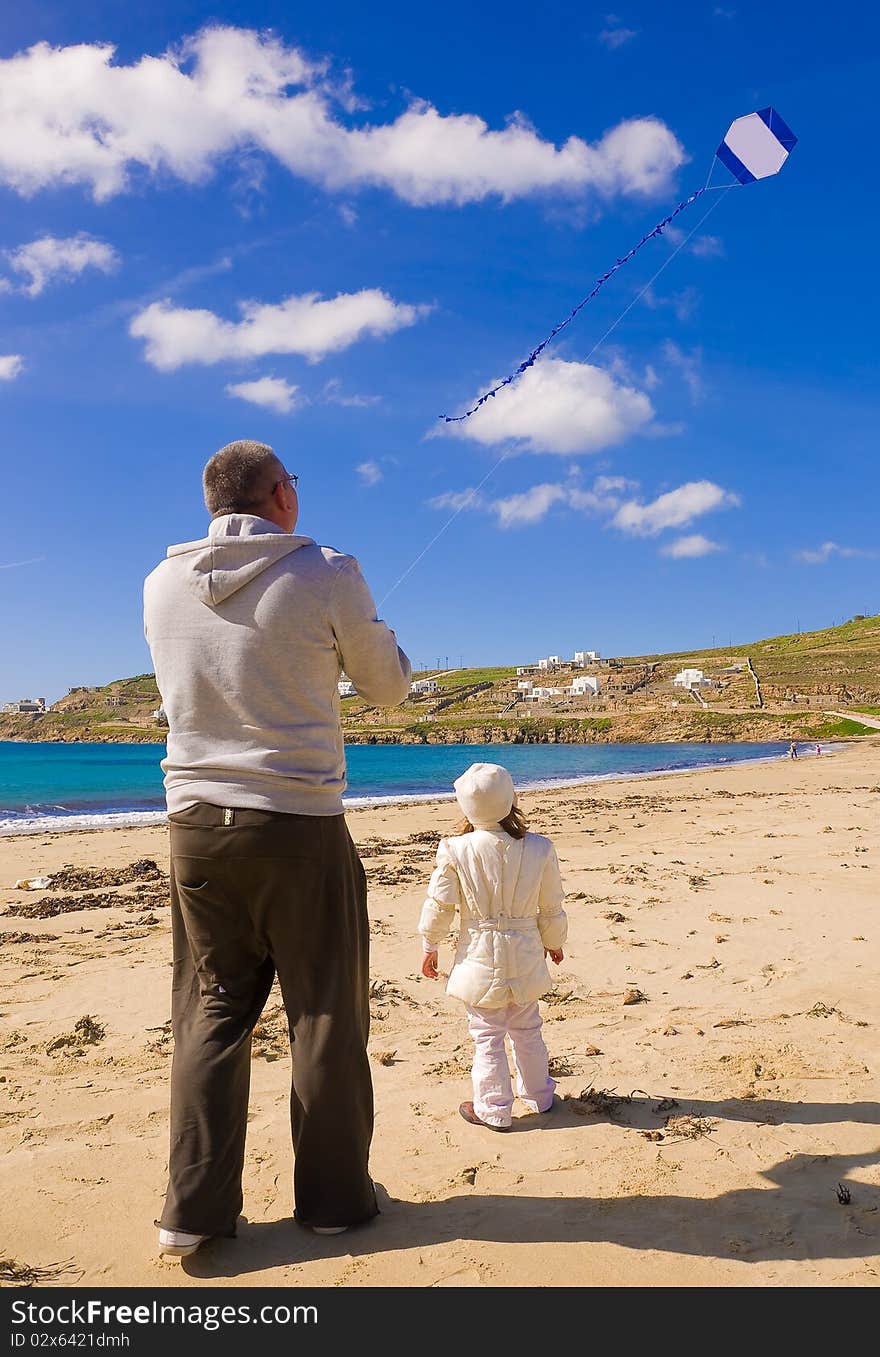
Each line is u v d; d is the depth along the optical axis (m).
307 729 2.46
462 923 3.44
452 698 143.12
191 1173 2.39
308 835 2.41
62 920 7.56
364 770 48.94
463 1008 4.81
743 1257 2.38
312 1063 2.47
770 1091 3.55
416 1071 3.85
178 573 2.55
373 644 2.57
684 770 42.47
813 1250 2.41
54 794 30.00
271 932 2.47
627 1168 2.91
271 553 2.47
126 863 11.38
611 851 10.83
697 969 5.39
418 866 10.23
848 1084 3.60
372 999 4.95
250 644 2.43
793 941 5.96
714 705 112.00
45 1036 4.39
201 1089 2.44
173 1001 2.61
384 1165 2.96
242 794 2.38
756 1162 2.94
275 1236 2.51
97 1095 3.61
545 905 3.46
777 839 11.57
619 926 6.53
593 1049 4.09
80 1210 2.66
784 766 38.91
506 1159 3.00
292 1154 3.05
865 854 9.77
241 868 2.39
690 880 8.40
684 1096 3.53
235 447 2.64
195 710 2.48
